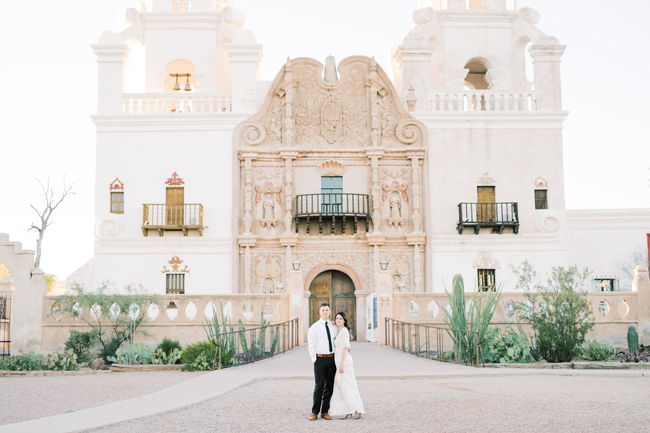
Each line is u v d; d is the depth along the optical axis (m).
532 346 19.20
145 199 29.12
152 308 22.42
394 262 29.23
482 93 30.42
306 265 29.19
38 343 21.80
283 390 12.99
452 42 32.16
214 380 14.16
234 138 29.53
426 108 30.23
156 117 29.48
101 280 28.42
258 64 32.97
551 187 29.66
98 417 9.88
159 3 33.38
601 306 22.19
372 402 11.38
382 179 29.80
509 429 8.86
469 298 22.50
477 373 15.23
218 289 28.50
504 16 32.28
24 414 11.03
